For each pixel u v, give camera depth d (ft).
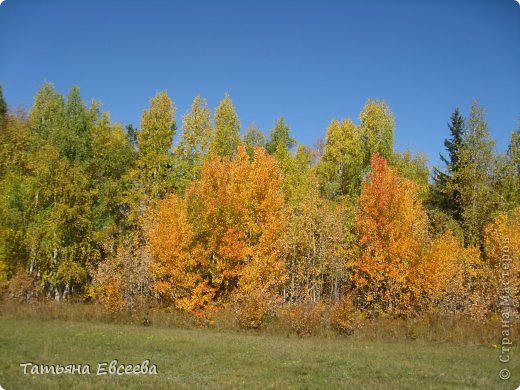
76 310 93.86
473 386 46.70
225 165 105.19
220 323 88.22
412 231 100.07
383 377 49.88
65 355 54.70
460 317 87.71
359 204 113.70
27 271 109.19
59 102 132.57
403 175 132.16
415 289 94.22
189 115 129.80
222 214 98.89
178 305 95.25
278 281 96.07
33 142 122.52
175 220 97.40
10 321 84.69
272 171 100.27
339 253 102.68
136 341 67.41
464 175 118.83
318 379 47.67
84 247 113.50
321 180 127.03
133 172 123.44
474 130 120.26
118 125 145.69
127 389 41.83
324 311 87.66
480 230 112.27
